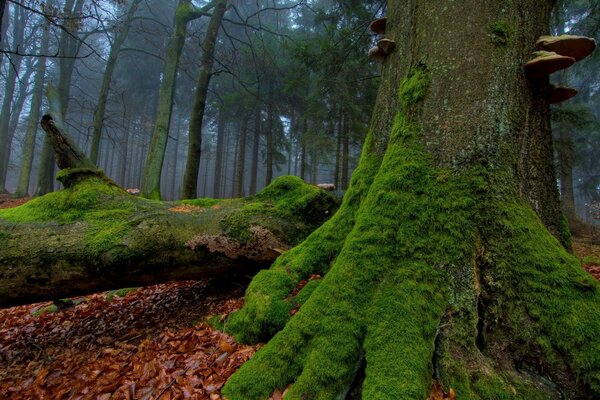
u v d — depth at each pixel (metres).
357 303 2.28
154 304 4.77
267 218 4.30
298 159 36.50
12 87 23.17
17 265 3.42
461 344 2.04
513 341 2.08
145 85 27.05
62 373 3.34
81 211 3.97
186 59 20.77
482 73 2.65
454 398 1.89
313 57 10.23
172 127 40.00
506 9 2.76
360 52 10.07
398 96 3.21
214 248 3.99
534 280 2.16
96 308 4.97
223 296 4.43
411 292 2.20
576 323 1.98
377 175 2.85
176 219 4.02
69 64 16.73
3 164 22.47
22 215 3.84
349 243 2.57
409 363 1.91
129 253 3.62
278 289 3.07
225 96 19.52
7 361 3.75
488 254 2.29
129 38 22.19
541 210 2.61
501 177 2.46
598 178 19.38
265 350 2.40
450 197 2.44
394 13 3.60
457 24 2.81
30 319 4.80
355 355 2.11
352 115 12.74
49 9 8.25
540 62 2.57
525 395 1.88
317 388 2.02
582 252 8.88
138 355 3.37
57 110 4.60
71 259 3.52
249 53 16.83
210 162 44.56
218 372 2.72
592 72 15.11
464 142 2.55
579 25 11.44
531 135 2.70
